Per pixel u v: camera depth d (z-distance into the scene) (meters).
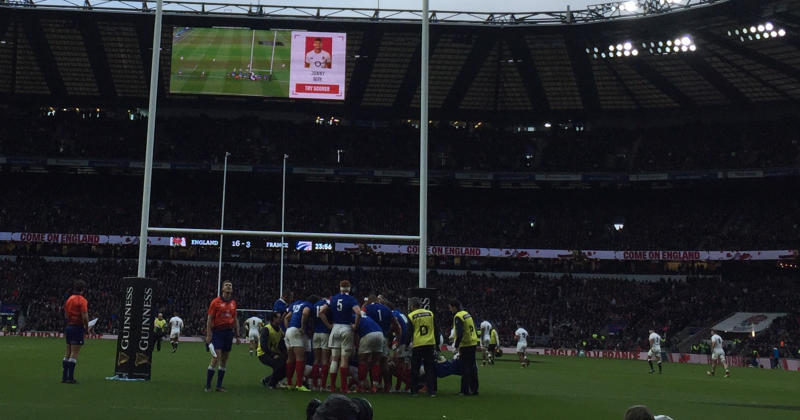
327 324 15.09
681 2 45.53
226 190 64.06
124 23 50.38
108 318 49.84
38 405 11.60
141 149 60.66
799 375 33.38
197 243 59.47
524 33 51.00
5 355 25.52
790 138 57.59
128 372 16.64
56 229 57.81
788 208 58.28
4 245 58.59
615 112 63.41
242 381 18.14
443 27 50.41
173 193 63.53
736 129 60.12
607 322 53.31
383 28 50.72
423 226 18.14
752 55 49.94
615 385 21.77
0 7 48.53
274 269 58.12
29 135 60.69
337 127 65.00
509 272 60.09
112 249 59.94
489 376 24.44
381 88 60.19
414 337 15.14
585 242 59.28
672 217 61.22
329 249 60.09
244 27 49.97
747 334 49.28
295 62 49.50
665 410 14.30
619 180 59.84
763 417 13.70
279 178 63.53
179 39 49.75
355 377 15.84
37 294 52.19
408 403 13.58
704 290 55.50
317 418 4.93
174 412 11.30
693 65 53.03
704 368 37.72
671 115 62.78
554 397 16.27
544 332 52.28
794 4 41.69
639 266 60.12
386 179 64.12
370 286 56.88
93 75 58.25
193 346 41.09
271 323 16.53
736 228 58.19
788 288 53.41
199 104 64.12
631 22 47.88
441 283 57.78
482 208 64.69
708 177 57.38
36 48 54.19
